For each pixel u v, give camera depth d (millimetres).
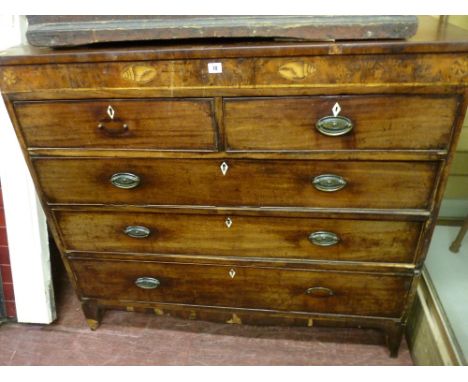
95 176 1079
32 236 1345
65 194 1126
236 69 872
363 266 1131
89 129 997
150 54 872
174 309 1348
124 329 1462
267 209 1065
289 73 862
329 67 848
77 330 1463
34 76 937
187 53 861
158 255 1216
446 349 1127
